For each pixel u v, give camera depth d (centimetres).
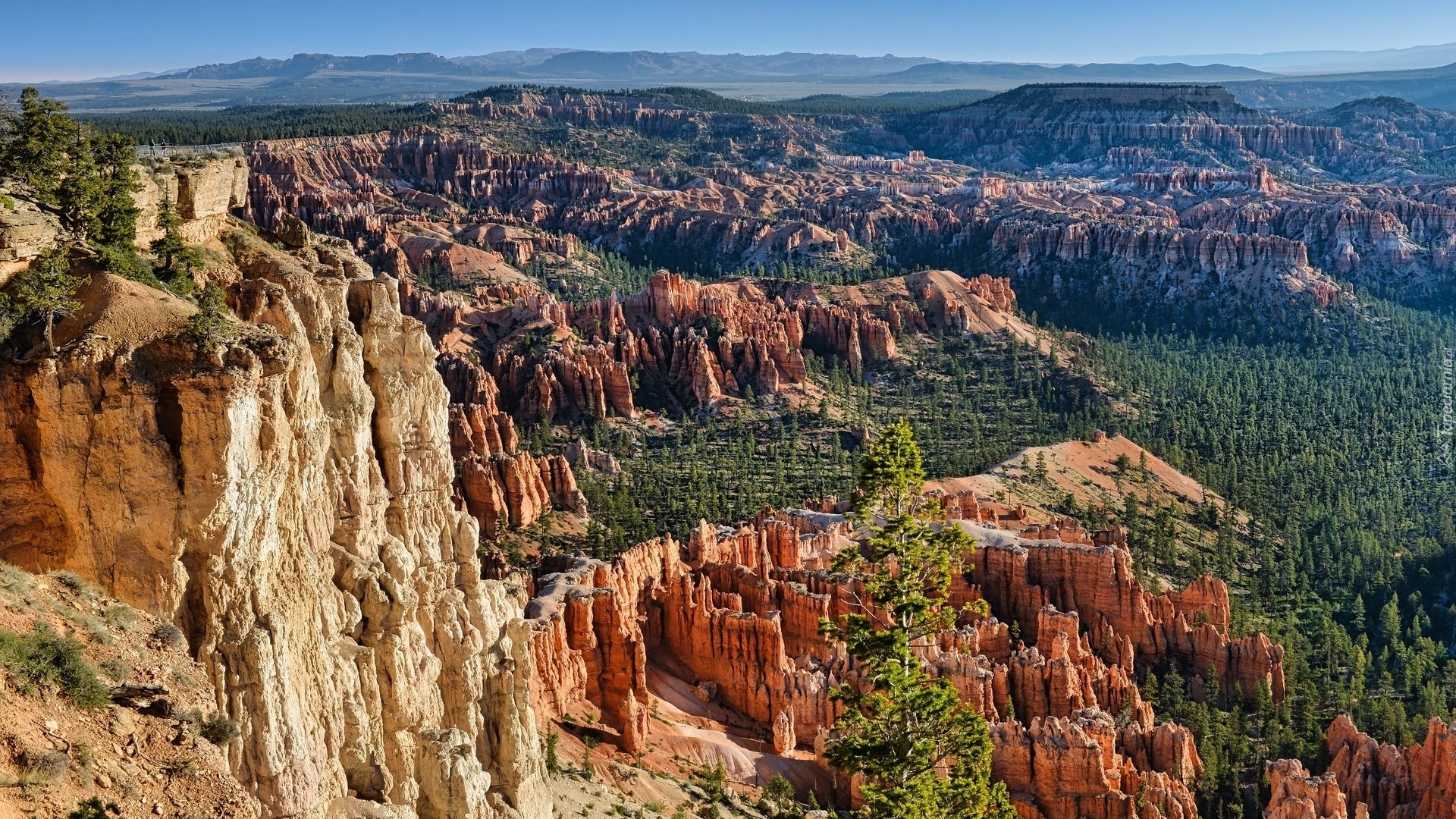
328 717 5172
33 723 3716
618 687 10869
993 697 11862
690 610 12475
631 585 12625
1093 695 12438
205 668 4584
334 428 5738
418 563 6269
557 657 10331
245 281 5622
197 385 4584
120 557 4597
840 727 10675
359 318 6184
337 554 5634
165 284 5459
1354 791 11444
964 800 7694
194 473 4603
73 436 4603
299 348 5312
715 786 9900
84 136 5819
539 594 11244
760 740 11469
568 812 8019
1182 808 10806
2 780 3459
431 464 6444
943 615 8081
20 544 4656
